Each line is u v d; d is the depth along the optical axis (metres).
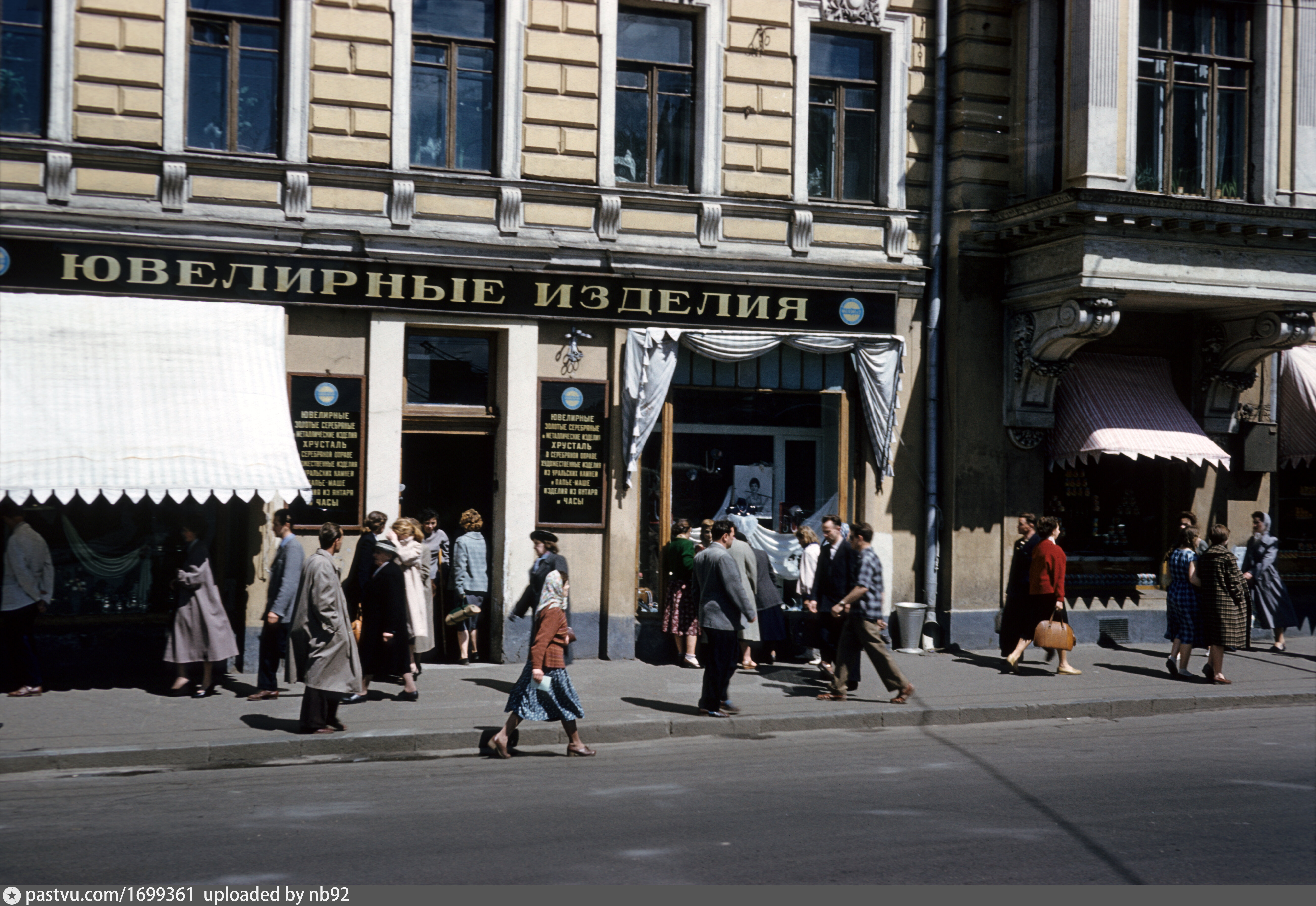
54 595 12.66
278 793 8.29
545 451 14.16
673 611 14.15
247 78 13.33
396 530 12.45
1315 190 16.14
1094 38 14.77
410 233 13.55
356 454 13.45
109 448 11.21
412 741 10.02
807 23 15.30
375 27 13.58
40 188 12.41
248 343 12.49
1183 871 6.54
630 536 14.43
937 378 15.76
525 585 13.92
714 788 8.52
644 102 14.90
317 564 10.18
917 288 15.72
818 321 15.24
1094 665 14.70
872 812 7.78
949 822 7.54
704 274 14.68
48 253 12.32
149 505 13.03
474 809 7.81
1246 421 16.92
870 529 12.78
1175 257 14.68
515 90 14.09
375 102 13.58
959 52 15.86
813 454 15.57
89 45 12.60
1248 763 9.59
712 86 14.89
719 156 14.95
